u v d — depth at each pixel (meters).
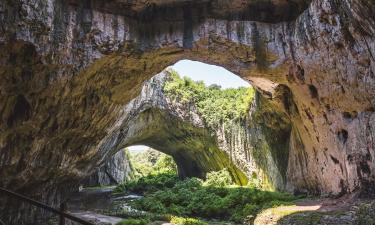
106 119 14.82
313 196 15.47
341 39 10.47
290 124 17.44
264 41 12.47
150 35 12.00
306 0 11.73
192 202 18.66
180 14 12.17
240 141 24.23
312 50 11.70
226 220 16.39
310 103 13.75
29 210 13.07
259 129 21.55
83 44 10.51
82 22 10.38
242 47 12.48
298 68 12.66
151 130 28.28
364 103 10.91
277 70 13.09
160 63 13.20
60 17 9.65
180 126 27.22
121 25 11.27
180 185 23.72
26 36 8.66
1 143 9.73
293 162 17.48
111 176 40.56
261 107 19.09
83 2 10.46
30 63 9.17
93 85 11.82
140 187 30.44
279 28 12.52
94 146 16.39
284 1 12.14
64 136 12.67
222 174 25.55
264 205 14.70
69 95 11.01
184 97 25.83
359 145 11.48
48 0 9.03
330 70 11.55
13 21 8.32
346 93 11.42
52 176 13.98
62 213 4.14
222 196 20.14
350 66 10.70
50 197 15.13
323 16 10.71
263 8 12.42
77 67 10.47
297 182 17.17
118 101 14.38
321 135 13.98
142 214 16.72
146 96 23.09
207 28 12.27
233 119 24.81
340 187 13.09
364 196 11.34
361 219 9.48
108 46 10.93
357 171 11.74
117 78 12.67
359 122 11.39
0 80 8.83
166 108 25.53
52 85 10.02
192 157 31.70
